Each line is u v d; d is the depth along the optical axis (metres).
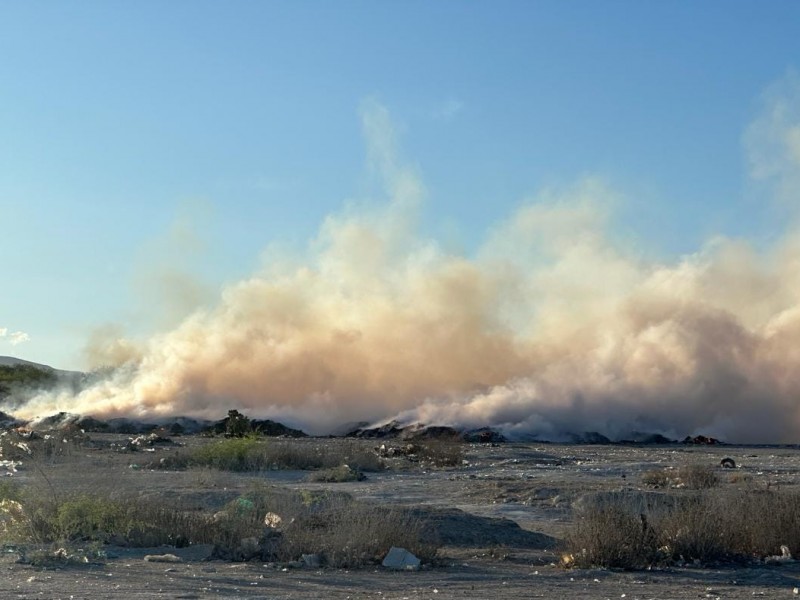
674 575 14.79
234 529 17.00
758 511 17.25
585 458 52.84
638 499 23.70
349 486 33.03
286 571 14.64
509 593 12.68
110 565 14.75
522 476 39.00
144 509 17.73
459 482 34.59
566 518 24.05
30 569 14.07
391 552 15.57
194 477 29.83
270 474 38.44
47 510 17.41
